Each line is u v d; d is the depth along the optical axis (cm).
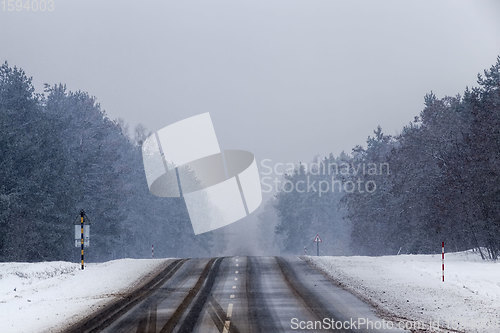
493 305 2172
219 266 3619
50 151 6406
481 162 4800
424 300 2328
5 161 5697
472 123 5312
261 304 2233
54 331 1723
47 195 6219
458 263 3984
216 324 1814
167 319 1908
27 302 2352
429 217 6044
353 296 2445
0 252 5594
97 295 2531
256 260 3997
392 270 3466
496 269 3538
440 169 6350
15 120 6575
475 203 4803
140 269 3491
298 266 3634
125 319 1909
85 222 3781
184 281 2973
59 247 6350
